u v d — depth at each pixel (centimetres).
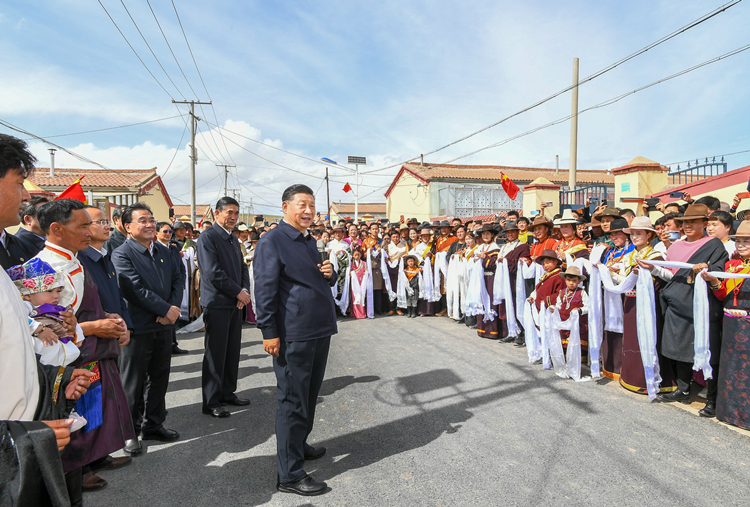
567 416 380
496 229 703
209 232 406
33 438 119
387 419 384
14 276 191
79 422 191
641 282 417
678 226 535
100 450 248
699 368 373
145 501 265
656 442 329
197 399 450
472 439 340
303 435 283
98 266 294
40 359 178
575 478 280
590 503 253
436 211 2269
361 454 322
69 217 236
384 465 304
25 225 333
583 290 492
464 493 267
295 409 278
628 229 469
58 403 176
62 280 201
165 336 350
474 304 702
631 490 266
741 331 346
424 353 599
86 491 277
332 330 301
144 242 356
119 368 336
